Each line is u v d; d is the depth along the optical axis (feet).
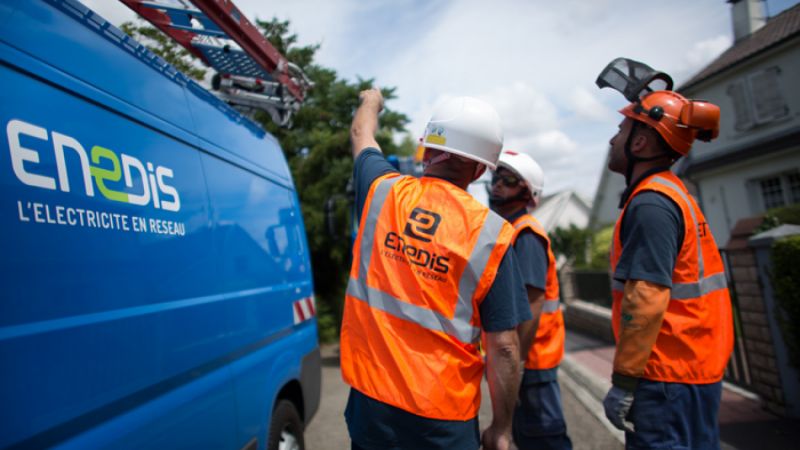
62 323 4.63
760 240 13.07
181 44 8.84
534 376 8.89
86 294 4.94
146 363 5.67
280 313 9.67
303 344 10.73
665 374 6.17
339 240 32.60
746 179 44.16
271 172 10.38
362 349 5.01
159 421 5.79
